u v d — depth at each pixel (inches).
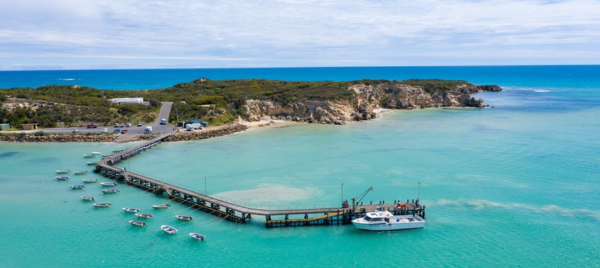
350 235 2021.4
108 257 1788.9
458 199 2384.4
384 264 1743.4
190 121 4500.5
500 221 2095.2
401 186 2610.7
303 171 2960.1
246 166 3097.9
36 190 2615.7
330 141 3988.7
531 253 1796.3
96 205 2347.4
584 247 1829.5
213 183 2704.2
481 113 5920.3
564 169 2888.8
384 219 2055.9
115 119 4606.3
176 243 1923.0
